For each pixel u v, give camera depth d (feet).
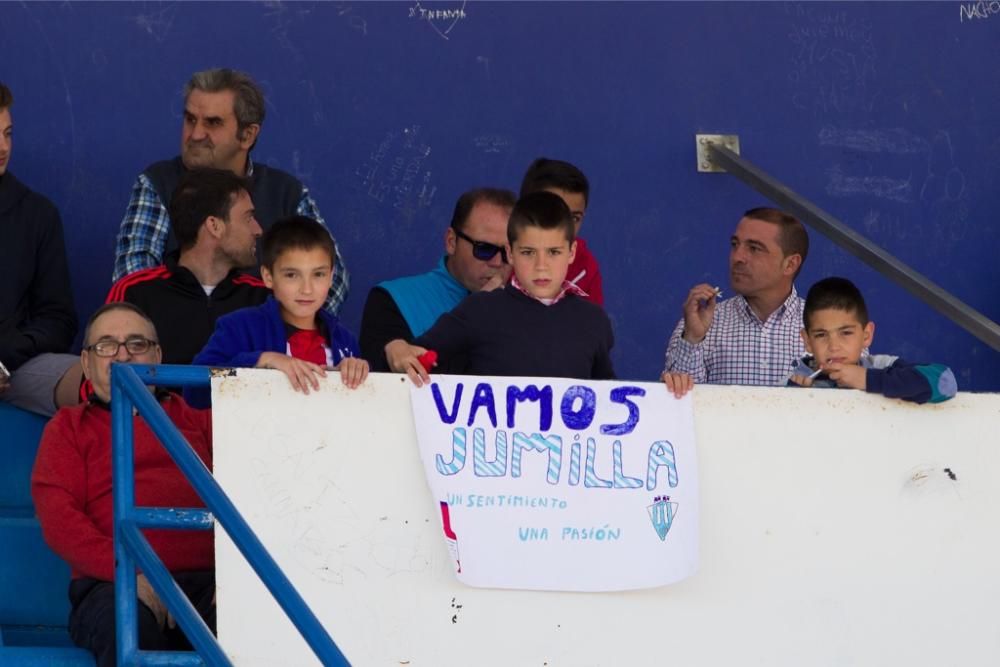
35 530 50.11
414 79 63.21
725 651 44.04
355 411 43.06
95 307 61.62
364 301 62.59
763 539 44.34
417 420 42.96
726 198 64.49
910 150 65.57
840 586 44.50
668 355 55.01
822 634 44.42
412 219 63.00
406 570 43.04
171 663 41.50
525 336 44.98
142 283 53.36
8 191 57.36
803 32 65.10
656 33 64.34
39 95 61.72
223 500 39.17
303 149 62.54
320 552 42.83
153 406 41.09
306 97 62.69
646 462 43.55
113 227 61.77
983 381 65.62
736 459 44.34
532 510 43.11
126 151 61.87
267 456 42.83
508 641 43.19
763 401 44.45
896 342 65.26
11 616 49.85
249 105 57.26
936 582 44.80
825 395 44.68
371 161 62.90
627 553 43.32
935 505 44.86
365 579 42.91
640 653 43.62
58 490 47.26
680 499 43.62
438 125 63.26
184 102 58.39
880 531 44.68
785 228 54.80
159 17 62.13
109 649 44.34
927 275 65.41
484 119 63.52
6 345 55.01
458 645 43.06
